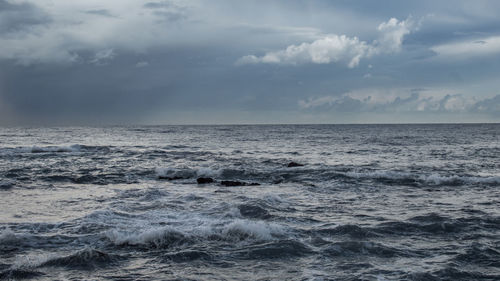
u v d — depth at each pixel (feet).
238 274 26.71
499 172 89.30
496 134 329.72
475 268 27.63
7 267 27.53
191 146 181.98
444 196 58.85
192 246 32.12
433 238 35.06
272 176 81.82
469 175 81.61
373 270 27.14
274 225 38.01
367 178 77.20
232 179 80.69
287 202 53.16
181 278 25.89
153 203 51.34
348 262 28.81
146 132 407.23
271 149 164.45
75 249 31.83
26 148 146.20
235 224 36.24
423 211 47.03
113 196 57.72
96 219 41.52
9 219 42.32
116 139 250.57
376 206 50.67
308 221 41.73
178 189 66.49
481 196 58.75
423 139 247.50
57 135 308.40
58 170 88.89
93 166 99.04
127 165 102.12
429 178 74.59
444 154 137.80
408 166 100.58
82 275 26.27
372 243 32.94
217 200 53.78
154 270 27.30
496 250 31.35
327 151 152.97
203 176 83.87
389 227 38.52
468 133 357.41
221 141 228.84
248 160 115.85
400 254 30.55
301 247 31.91
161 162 109.70
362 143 206.08
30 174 80.84
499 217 42.70
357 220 42.14
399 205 51.44
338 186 68.80
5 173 81.35
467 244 33.06
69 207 49.42
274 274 26.66
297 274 26.63
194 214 44.32
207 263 28.66
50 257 29.32
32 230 37.35
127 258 29.63
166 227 35.81
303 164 104.01
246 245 32.48
